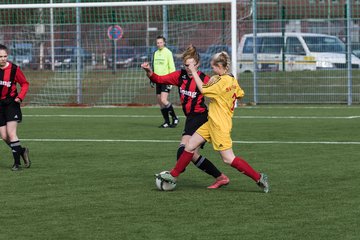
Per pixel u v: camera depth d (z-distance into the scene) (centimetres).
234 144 3322
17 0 6347
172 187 2214
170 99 5647
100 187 2286
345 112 4891
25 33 5925
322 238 1642
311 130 3850
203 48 5634
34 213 1914
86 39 5791
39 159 2920
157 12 6088
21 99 2631
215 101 2138
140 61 5753
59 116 4844
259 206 1978
